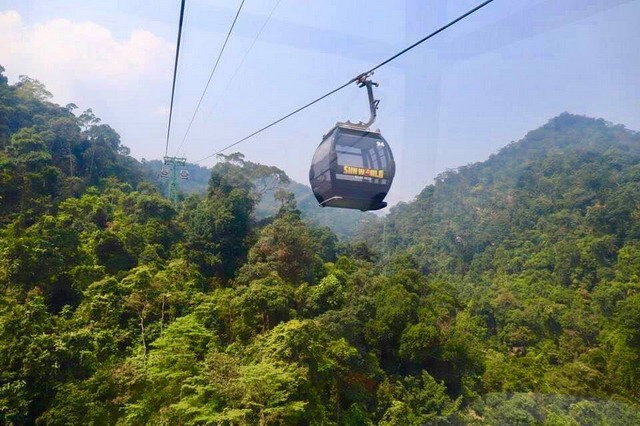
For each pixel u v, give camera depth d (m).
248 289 25.23
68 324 21.36
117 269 29.06
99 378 18.06
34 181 33.50
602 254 36.69
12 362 17.05
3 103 45.78
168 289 26.91
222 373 18.25
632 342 26.28
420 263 42.84
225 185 39.50
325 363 20.36
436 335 25.73
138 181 57.44
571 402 23.95
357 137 9.27
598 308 31.58
